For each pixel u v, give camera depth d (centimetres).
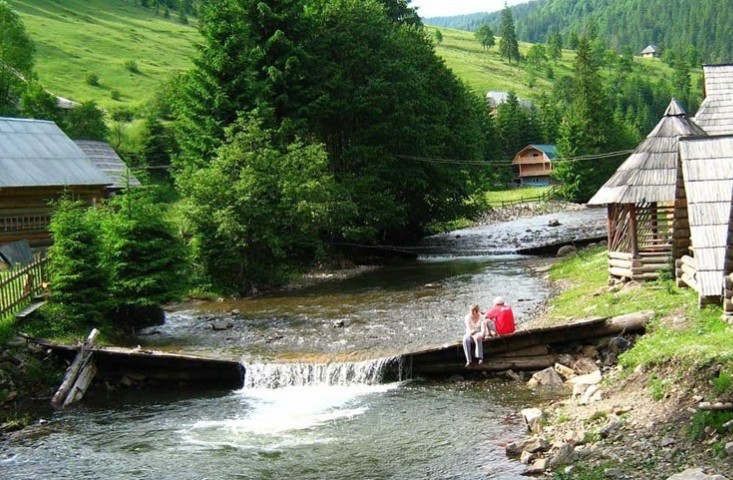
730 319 1761
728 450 1195
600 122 9469
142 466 1516
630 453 1285
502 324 2102
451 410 1775
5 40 7019
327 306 3167
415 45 5547
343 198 4422
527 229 6147
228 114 4494
